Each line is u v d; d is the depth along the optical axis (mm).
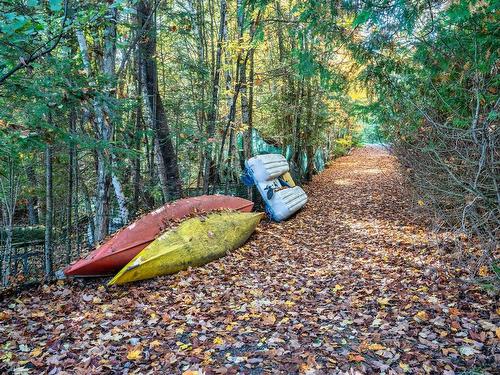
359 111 6410
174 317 4156
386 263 5480
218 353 3326
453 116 4379
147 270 5340
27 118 3699
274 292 4824
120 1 2779
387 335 3373
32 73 3623
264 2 5148
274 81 13648
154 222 6172
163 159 7934
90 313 4332
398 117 5773
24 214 9812
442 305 3764
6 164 5000
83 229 9172
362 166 20562
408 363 2906
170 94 8664
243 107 10648
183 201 7082
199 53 9117
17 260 6559
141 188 7461
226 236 6754
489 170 3551
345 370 2900
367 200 11188
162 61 8359
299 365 3016
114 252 5484
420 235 6586
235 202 8148
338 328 3627
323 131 17031
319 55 5719
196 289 5047
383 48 5250
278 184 9867
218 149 10484
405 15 4141
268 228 8680
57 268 6414
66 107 4102
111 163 6016
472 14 3719
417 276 4707
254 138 13656
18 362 3295
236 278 5453
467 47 4168
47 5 2785
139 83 7309
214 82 8695
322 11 4875
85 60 5695
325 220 9258
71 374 3074
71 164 6141
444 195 5082
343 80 6074
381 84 5676
